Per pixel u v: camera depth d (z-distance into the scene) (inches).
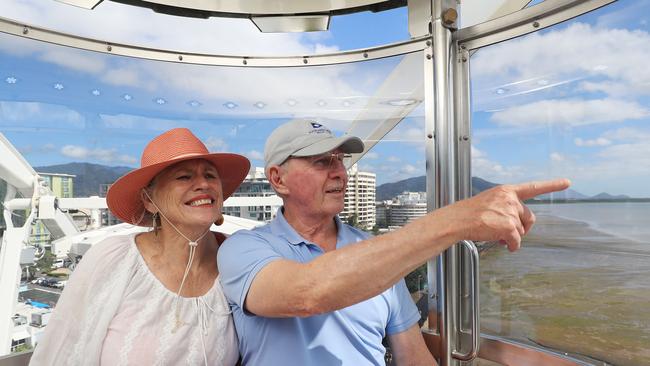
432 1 77.2
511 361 75.7
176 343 55.6
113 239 61.5
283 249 61.0
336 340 57.5
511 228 36.4
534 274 74.9
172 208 59.4
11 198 82.4
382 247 40.1
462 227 38.4
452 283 76.1
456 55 78.6
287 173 64.5
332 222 69.9
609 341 65.9
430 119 84.8
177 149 59.6
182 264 61.2
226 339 59.5
